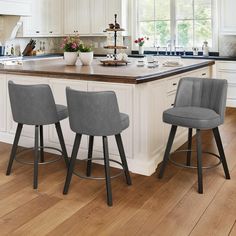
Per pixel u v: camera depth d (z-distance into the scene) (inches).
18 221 94.8
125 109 127.2
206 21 262.2
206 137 174.6
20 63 176.4
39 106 113.9
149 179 122.7
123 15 274.2
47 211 100.3
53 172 129.8
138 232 89.4
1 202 105.9
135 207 102.3
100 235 88.0
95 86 130.7
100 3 273.4
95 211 100.2
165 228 91.0
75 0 281.7
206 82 125.1
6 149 156.4
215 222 93.8
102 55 289.7
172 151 149.8
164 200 106.6
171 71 136.0
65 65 162.4
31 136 156.5
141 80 116.6
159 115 134.9
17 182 120.8
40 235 88.1
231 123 202.5
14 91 115.7
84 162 139.9
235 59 237.0
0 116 165.0
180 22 271.6
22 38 269.6
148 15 282.4
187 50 271.4
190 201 105.9
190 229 90.5
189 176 125.3
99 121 101.1
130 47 290.5
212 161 140.3
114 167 134.5
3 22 248.5
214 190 113.5
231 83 243.0
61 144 127.4
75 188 115.6
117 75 121.2
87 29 280.8
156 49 282.8
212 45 262.5
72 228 91.4
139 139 127.1
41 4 261.7
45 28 268.4
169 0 272.4
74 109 103.7
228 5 239.6
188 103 128.4
